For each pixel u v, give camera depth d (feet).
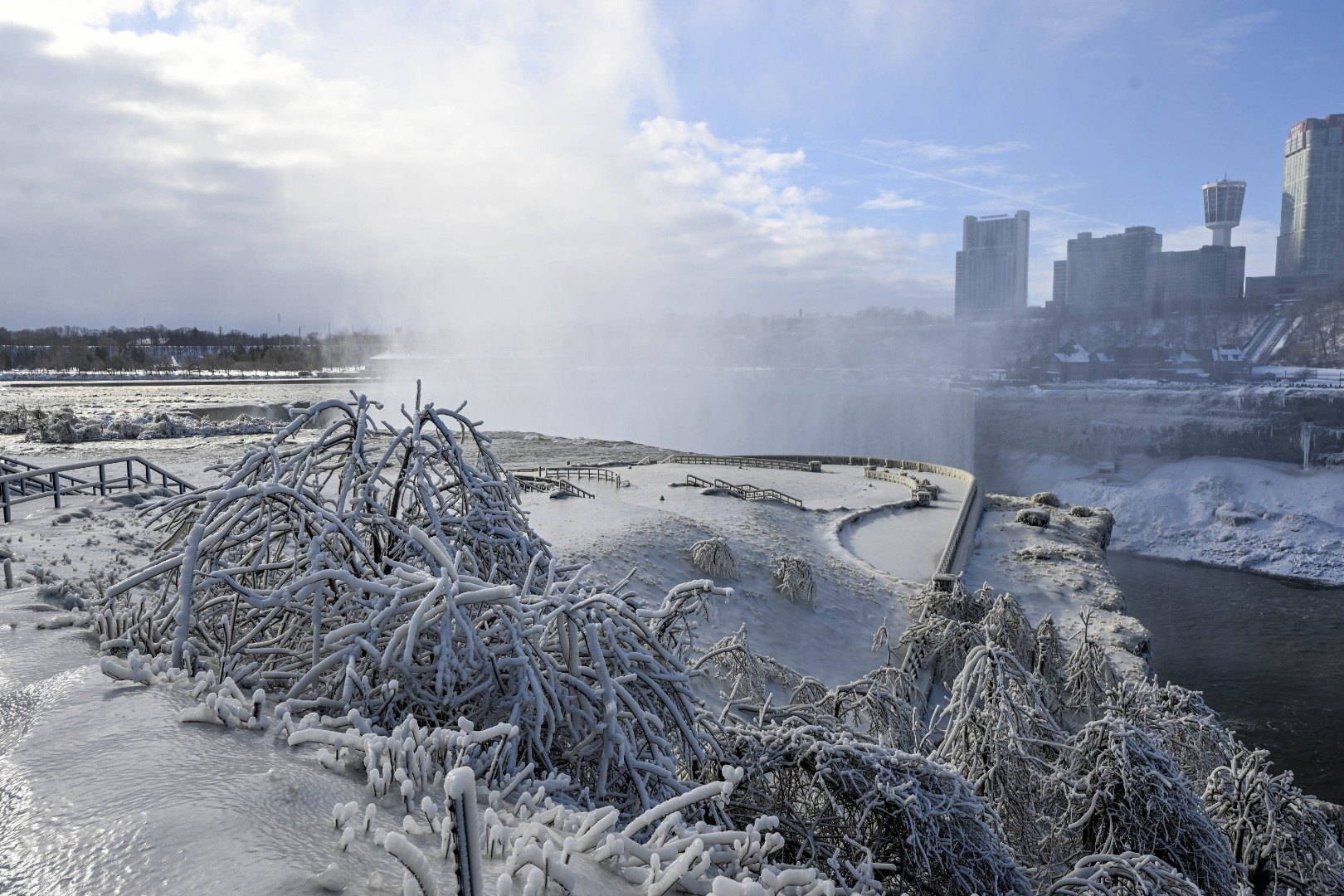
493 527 19.67
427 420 19.70
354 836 9.08
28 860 8.40
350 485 17.76
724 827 15.52
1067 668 56.90
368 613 15.79
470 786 6.77
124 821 9.15
